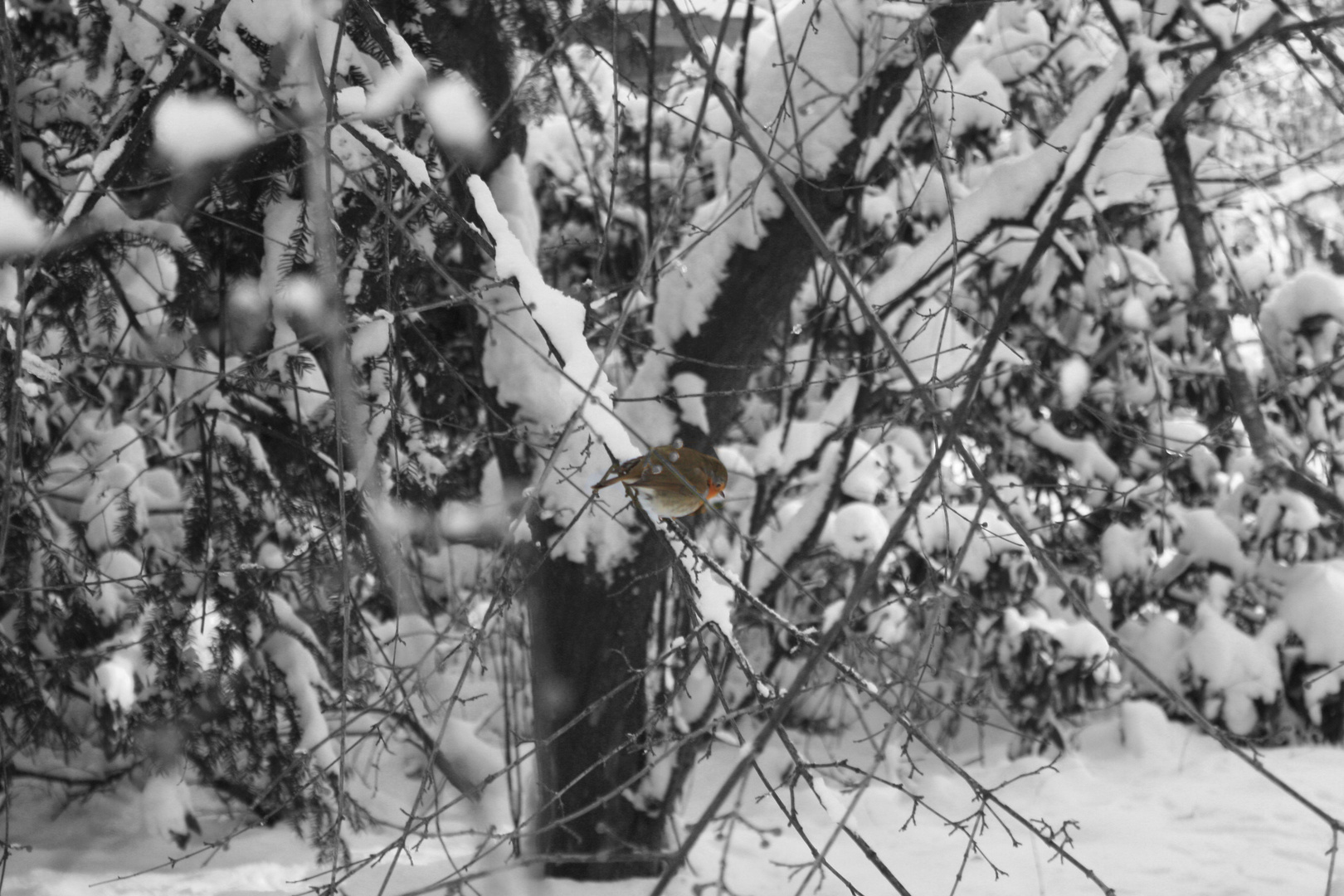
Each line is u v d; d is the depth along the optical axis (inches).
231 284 177.6
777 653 285.4
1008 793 293.3
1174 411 343.9
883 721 333.7
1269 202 312.0
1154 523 321.4
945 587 112.3
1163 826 268.4
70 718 249.0
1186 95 123.2
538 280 119.3
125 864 228.5
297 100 144.8
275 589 217.3
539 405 195.9
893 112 210.1
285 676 223.1
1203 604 332.2
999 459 323.3
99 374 219.6
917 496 101.3
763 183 201.0
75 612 207.2
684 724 246.1
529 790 234.7
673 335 211.6
